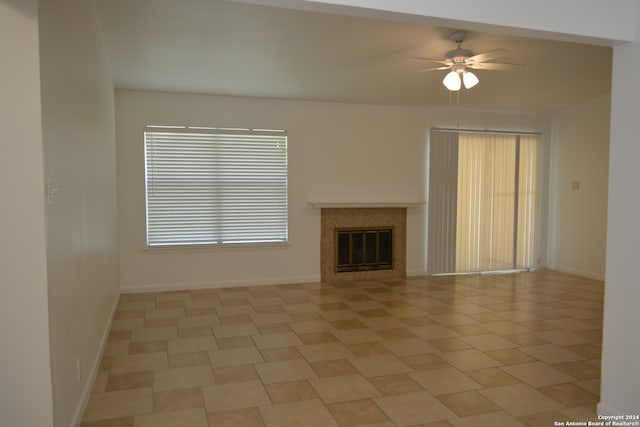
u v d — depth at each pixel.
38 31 2.07
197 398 3.15
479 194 7.32
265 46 4.49
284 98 6.39
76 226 2.82
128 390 3.27
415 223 7.13
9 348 2.11
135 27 4.05
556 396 3.20
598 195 6.91
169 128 6.02
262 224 6.46
